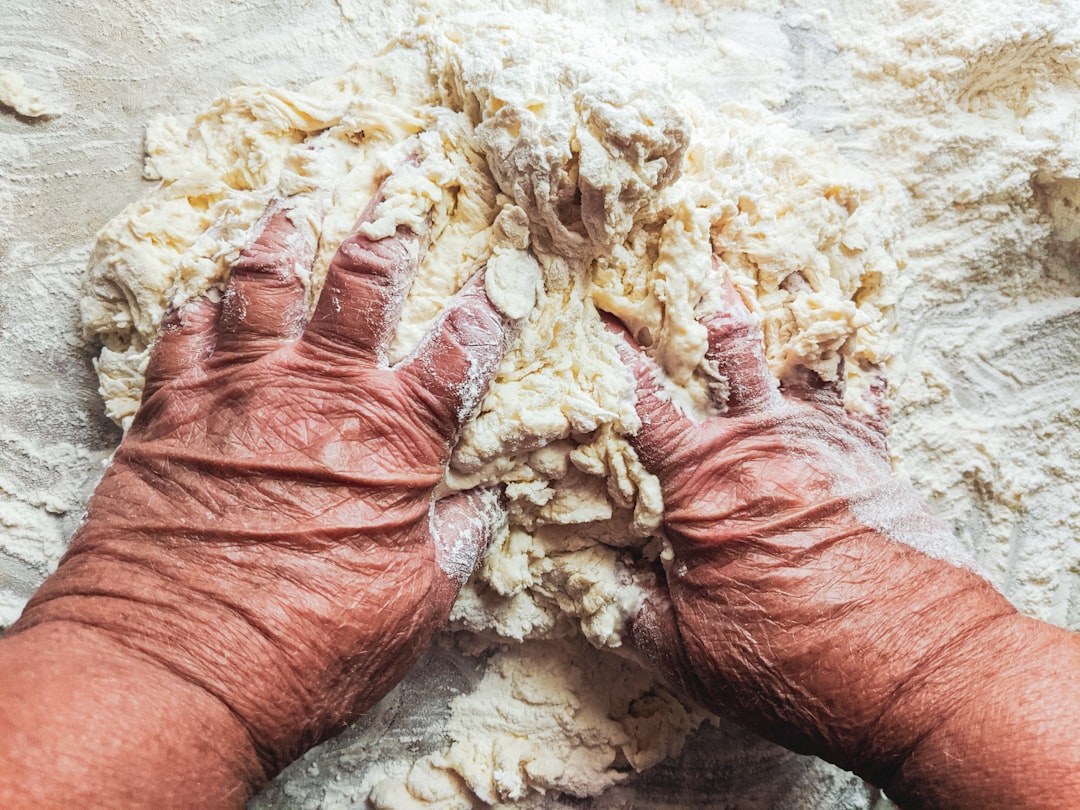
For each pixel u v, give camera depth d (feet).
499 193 0.78
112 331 0.92
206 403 0.72
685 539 0.77
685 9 1.02
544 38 0.78
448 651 0.99
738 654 0.73
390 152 0.79
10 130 0.96
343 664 0.67
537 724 0.97
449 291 0.78
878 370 0.86
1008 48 0.96
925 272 1.05
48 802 0.53
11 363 0.95
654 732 0.97
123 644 0.62
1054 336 1.08
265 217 0.78
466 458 0.77
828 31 1.03
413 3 0.99
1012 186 1.00
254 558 0.65
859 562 0.72
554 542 0.87
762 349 0.79
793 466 0.76
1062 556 1.07
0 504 0.95
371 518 0.68
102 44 0.97
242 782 0.64
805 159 0.91
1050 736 0.62
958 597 0.71
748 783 1.00
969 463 1.05
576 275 0.80
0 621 0.95
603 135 0.70
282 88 0.97
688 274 0.77
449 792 0.96
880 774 0.71
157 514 0.67
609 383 0.78
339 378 0.71
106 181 0.97
